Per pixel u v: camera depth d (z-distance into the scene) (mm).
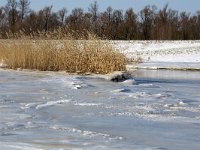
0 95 12609
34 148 6465
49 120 8852
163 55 52000
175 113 9828
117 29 78938
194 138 7418
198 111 10148
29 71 22141
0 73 20938
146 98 12312
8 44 24141
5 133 7508
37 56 22766
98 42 21141
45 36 22938
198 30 87250
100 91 13930
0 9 71312
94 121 8812
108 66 20375
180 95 13406
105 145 6781
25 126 8156
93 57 20875
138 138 7355
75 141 7012
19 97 12227
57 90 14078
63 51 22047
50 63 22453
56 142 6906
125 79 18594
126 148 6609
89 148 6535
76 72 21031
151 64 35531
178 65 34500
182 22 87938
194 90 15133
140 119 9086
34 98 12062
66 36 22188
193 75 24156
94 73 20641
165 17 87062
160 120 9000
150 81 19234
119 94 13172
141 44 62156
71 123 8570
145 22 85688
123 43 63000
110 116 9391
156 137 7457
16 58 23312
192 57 50031
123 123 8641
